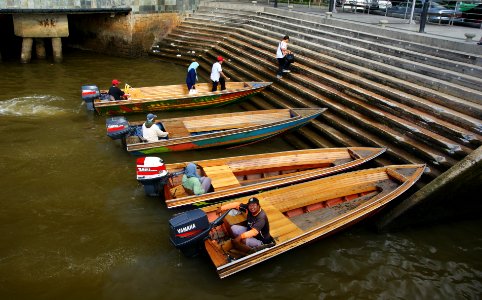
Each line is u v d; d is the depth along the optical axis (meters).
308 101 12.37
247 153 10.59
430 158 8.59
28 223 7.27
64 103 13.18
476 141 8.25
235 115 11.38
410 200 7.46
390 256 7.07
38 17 17.33
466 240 7.61
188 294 6.03
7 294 5.80
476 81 9.65
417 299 6.26
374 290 6.36
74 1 17.59
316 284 6.39
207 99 13.00
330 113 11.42
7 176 8.67
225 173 8.30
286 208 7.47
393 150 9.31
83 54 20.73
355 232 7.64
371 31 14.53
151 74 17.52
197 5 23.39
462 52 11.33
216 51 18.94
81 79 16.11
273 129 10.73
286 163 9.08
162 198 8.15
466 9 16.73
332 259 6.92
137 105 12.22
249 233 6.14
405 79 11.09
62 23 17.91
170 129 10.69
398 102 10.34
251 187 7.87
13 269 6.25
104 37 20.86
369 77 11.76
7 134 10.62
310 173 8.53
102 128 11.30
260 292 6.16
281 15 19.45
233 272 5.95
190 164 7.72
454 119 8.96
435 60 11.27
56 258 6.52
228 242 6.58
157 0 20.69
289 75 13.84
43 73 16.64
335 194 7.96
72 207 7.78
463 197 7.84
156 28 21.14
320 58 13.88
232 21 21.08
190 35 21.34
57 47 18.25
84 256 6.59
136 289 6.04
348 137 10.46
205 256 6.66
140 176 7.66
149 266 6.47
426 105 9.61
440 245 7.43
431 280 6.62
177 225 5.99
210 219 6.94
